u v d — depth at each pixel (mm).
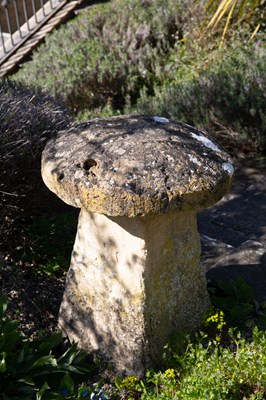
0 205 4227
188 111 6145
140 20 8289
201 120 6055
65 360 3518
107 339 3520
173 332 3541
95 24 8469
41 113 4410
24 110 4367
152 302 3361
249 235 4852
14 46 8758
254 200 5234
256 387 3178
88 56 7664
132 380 3389
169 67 7312
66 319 3697
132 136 3238
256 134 5766
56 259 4336
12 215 4363
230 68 6488
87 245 3445
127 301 3363
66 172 3131
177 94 6270
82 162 3137
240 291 3842
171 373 3279
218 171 3141
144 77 7348
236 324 3734
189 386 3111
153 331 3412
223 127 5926
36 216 4555
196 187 3023
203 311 3709
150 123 3389
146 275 3277
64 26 8859
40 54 8312
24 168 4227
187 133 3348
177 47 7688
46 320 3941
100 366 3576
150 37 7926
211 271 4113
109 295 3430
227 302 3824
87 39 8188
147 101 6496
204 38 7426
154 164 3061
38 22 9062
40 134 4309
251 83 5977
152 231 3197
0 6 10797
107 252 3357
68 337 3725
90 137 3299
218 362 3234
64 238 4383
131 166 3055
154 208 2986
